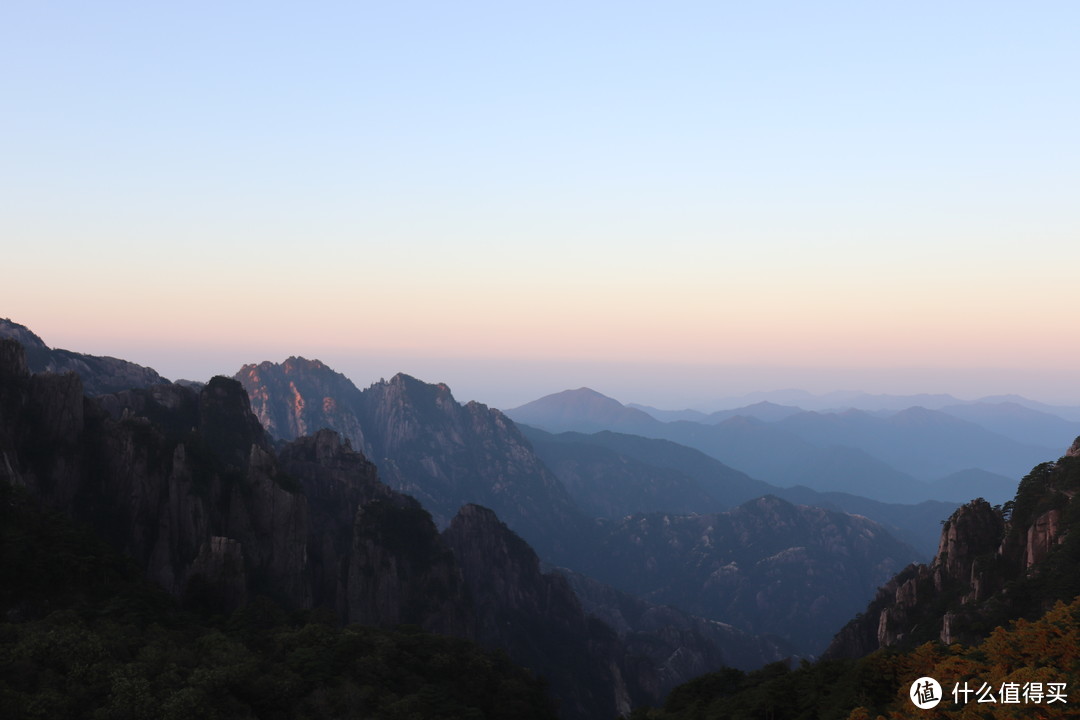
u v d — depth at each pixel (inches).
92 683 3823.8
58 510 6018.7
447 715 4448.8
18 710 3503.9
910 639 5959.6
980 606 5275.6
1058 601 4173.2
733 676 5260.8
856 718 3499.0
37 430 6451.8
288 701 4158.5
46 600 4783.5
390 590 7652.6
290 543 7037.4
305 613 5935.0
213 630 4953.3
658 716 4884.4
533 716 5073.8
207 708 3791.8
